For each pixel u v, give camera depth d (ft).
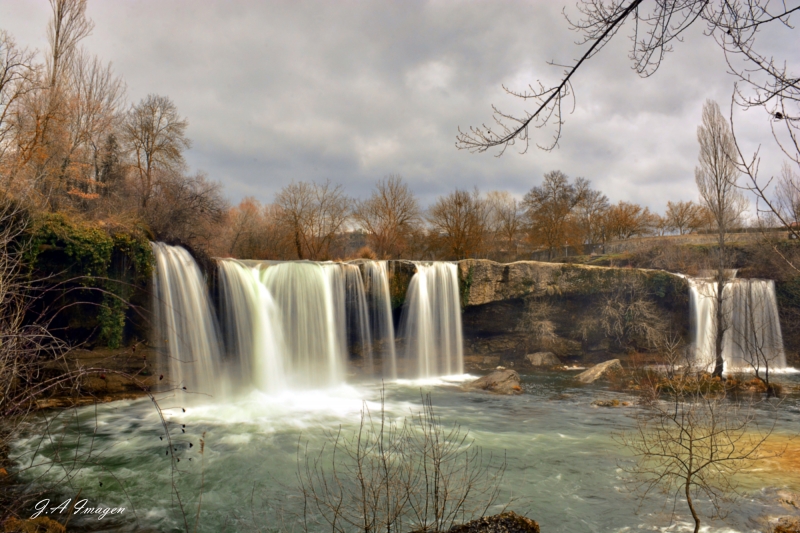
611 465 37.60
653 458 37.86
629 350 91.04
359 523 25.99
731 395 63.00
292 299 70.69
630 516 29.43
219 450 40.37
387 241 143.13
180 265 58.80
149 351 54.85
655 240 136.46
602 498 31.81
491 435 45.85
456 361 86.43
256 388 65.31
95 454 37.68
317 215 136.77
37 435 38.81
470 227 143.33
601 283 90.07
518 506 30.25
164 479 34.06
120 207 70.95
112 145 94.02
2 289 20.93
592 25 16.39
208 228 97.35
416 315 82.84
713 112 76.07
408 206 145.89
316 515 28.25
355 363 78.38
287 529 27.04
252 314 66.13
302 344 71.31
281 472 35.40
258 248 134.51
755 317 93.20
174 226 81.56
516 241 170.09
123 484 32.89
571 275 89.56
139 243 53.36
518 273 87.66
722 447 38.83
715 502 29.66
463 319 89.04
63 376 21.29
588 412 55.47
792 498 31.12
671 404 53.98
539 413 55.06
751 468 36.19
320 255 138.82
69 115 65.26
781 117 14.21
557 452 40.65
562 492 32.63
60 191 56.70
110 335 52.13
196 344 59.36
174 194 94.68
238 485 33.27
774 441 42.47
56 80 71.10
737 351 91.76
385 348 81.25
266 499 30.94
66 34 73.10
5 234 23.41
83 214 54.13
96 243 49.70
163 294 55.98
